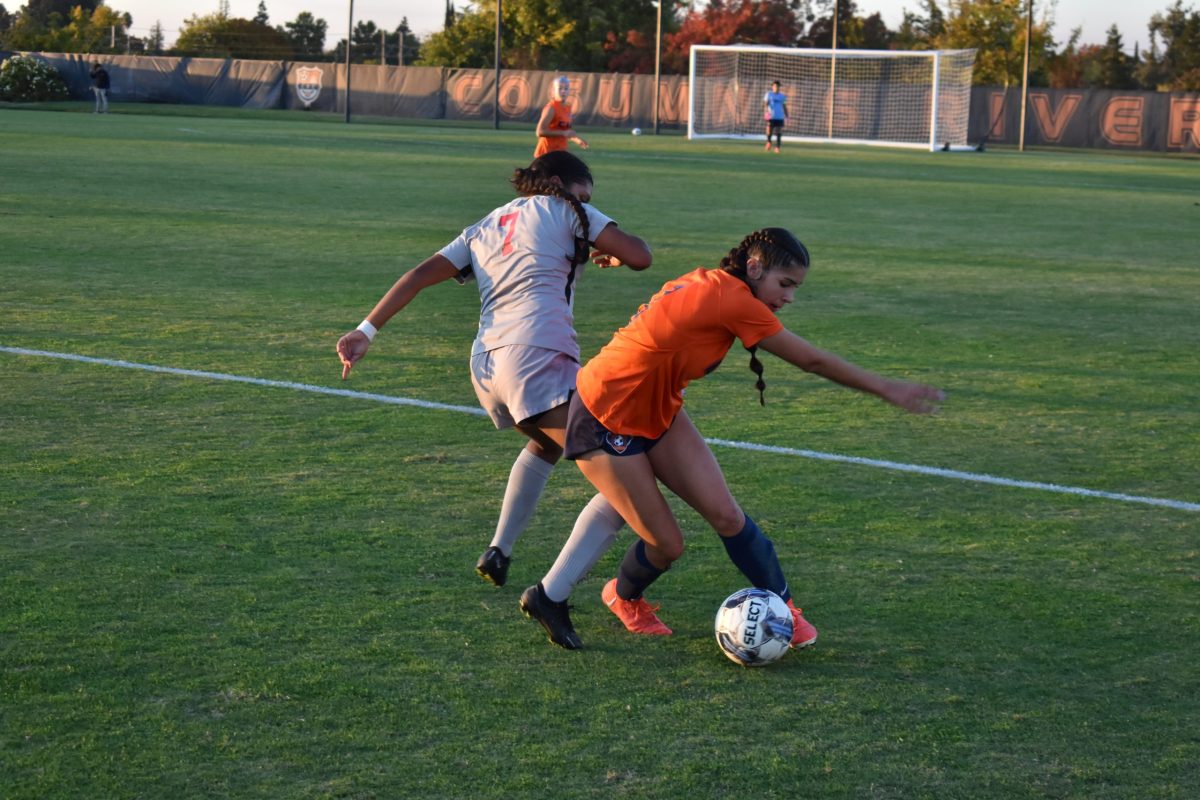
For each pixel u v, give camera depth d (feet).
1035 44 254.88
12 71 223.30
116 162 104.12
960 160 156.76
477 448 27.32
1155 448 28.84
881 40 302.25
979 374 36.37
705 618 18.80
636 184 102.22
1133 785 14.26
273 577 19.66
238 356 35.65
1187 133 191.11
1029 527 23.11
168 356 35.32
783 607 17.07
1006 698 16.34
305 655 16.96
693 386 33.68
